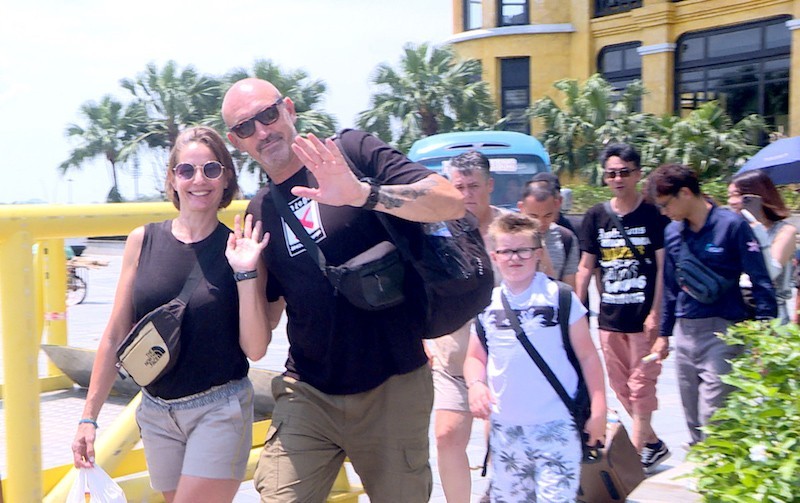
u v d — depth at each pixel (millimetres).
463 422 4527
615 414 4672
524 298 3867
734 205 5258
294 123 3426
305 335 3412
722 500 2883
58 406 5664
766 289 4871
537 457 3812
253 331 3418
